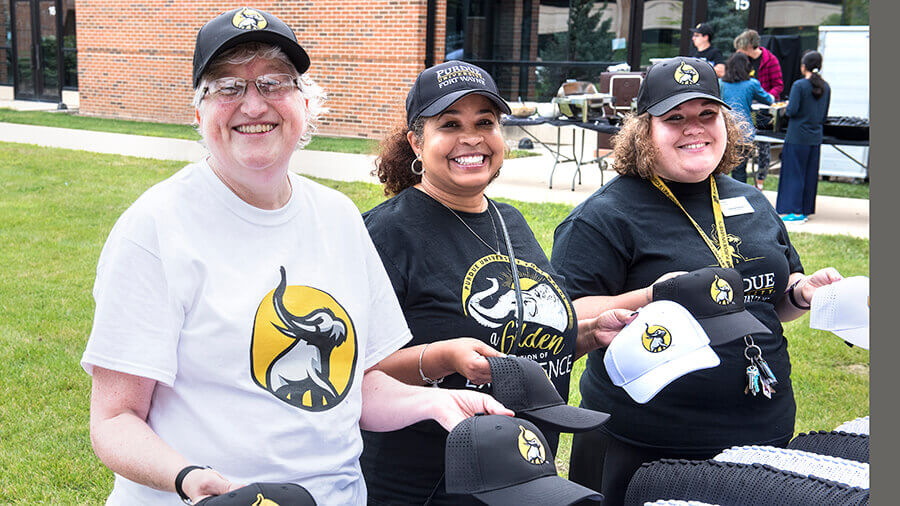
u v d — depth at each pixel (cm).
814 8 1405
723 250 267
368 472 224
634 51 1576
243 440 163
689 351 224
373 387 200
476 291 220
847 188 1234
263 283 169
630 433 264
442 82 222
